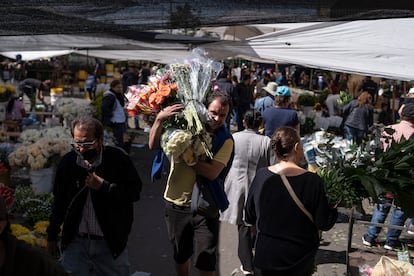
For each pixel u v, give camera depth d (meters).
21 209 5.72
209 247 3.71
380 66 5.48
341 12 2.28
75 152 3.28
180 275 4.00
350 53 5.59
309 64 5.91
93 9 2.37
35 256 2.05
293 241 3.14
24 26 2.40
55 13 2.38
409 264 3.81
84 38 7.39
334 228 6.29
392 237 5.45
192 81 3.48
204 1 2.32
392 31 5.46
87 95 22.23
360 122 9.66
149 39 7.52
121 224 3.33
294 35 6.09
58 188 3.35
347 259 4.25
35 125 10.84
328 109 11.68
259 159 4.69
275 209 3.19
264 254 3.20
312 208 3.12
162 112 3.38
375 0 2.24
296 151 3.32
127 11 2.37
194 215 3.75
